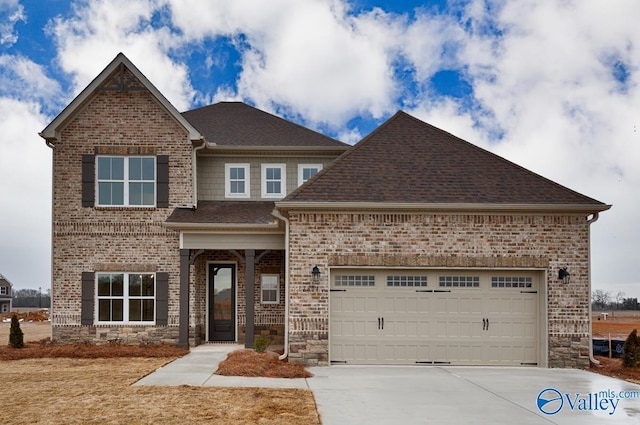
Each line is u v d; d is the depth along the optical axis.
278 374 11.75
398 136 15.83
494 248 13.65
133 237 16.27
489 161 15.05
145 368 12.36
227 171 18.31
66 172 16.34
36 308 71.62
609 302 59.69
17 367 12.52
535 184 14.30
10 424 7.73
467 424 8.10
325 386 10.80
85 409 8.57
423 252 13.59
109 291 16.20
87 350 14.58
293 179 18.39
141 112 16.64
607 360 14.46
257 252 16.02
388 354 13.65
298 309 13.46
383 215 13.64
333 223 13.62
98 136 16.50
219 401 9.17
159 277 16.11
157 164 16.50
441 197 13.73
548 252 13.69
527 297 13.80
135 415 8.24
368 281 13.79
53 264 16.14
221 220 15.56
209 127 19.44
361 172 14.45
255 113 21.17
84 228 16.23
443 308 13.78
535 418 8.52
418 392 10.34
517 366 13.62
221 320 17.25
